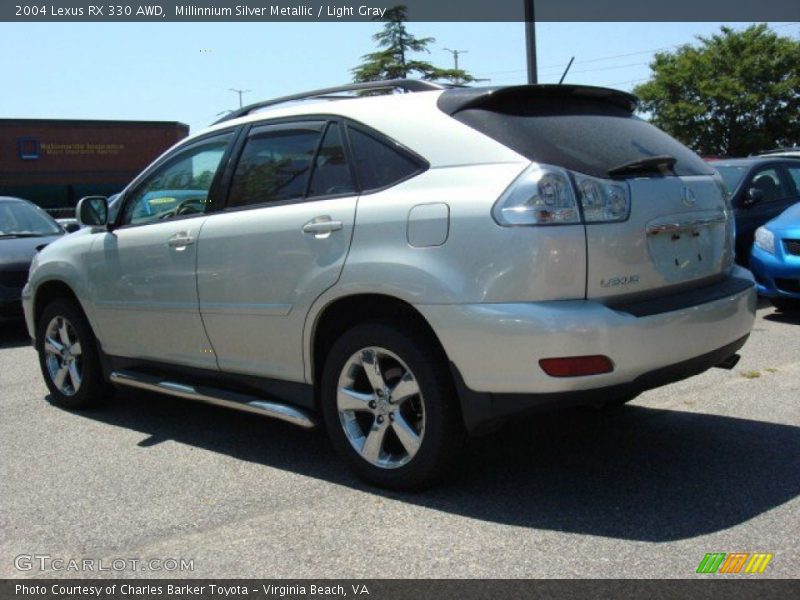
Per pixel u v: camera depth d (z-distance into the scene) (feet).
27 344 28.32
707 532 10.96
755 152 116.88
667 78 119.24
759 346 22.36
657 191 12.04
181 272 15.20
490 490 12.70
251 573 10.36
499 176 11.23
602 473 13.30
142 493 13.28
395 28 90.33
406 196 12.01
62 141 153.17
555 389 10.83
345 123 13.29
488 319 10.98
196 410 18.39
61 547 11.35
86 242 17.61
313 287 12.87
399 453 12.94
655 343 11.25
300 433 16.29
